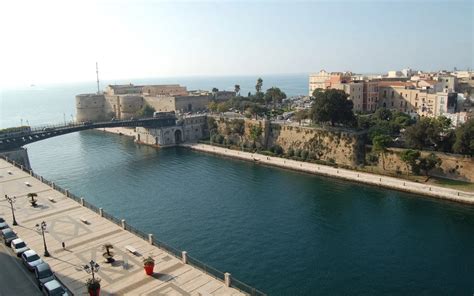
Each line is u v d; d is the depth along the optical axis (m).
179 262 47.28
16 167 95.69
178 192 102.81
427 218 83.00
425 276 60.22
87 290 40.75
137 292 40.56
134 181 114.38
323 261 64.88
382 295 55.31
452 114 144.25
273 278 59.66
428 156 107.50
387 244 71.12
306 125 144.38
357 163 124.38
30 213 63.44
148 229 78.00
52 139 197.88
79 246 51.44
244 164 135.62
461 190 97.12
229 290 40.94
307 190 103.69
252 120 158.75
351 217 84.19
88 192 103.88
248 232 76.50
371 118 143.12
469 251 68.06
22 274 44.88
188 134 182.38
